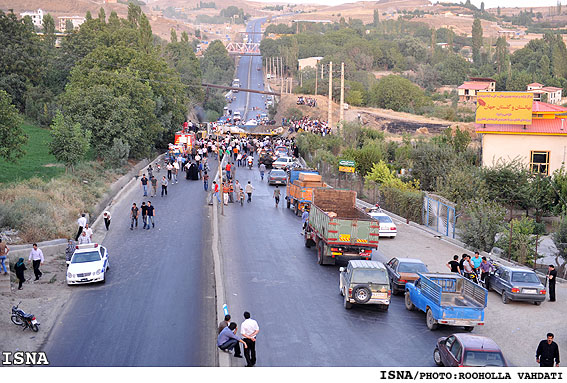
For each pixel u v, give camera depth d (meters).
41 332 20.66
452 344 16.72
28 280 27.12
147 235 36.78
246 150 78.38
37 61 92.56
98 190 47.22
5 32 91.62
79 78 70.44
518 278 24.92
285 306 23.42
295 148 77.25
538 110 53.25
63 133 49.88
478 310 20.47
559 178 45.47
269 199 50.62
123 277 27.91
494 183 46.34
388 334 20.70
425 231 39.81
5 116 42.88
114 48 79.69
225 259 30.80
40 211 36.31
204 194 51.88
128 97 63.88
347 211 34.41
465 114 136.88
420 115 137.38
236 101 186.62
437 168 51.41
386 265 27.53
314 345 19.41
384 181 49.59
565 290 27.39
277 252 32.59
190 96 132.12
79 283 26.39
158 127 68.50
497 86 185.12
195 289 25.89
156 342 19.61
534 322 22.58
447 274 23.38
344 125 76.69
